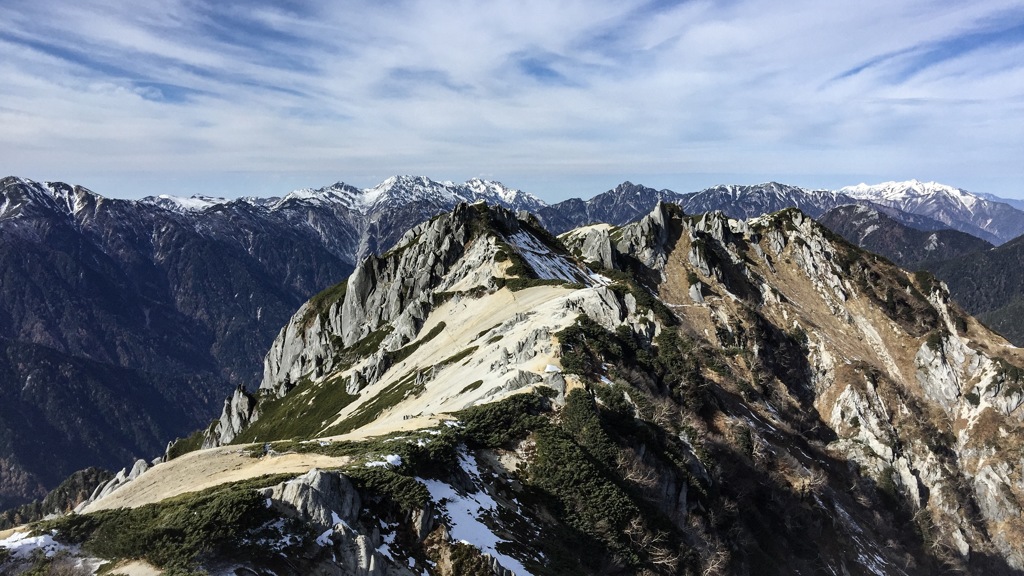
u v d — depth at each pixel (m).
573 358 76.69
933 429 143.38
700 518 67.00
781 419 122.44
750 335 155.38
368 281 170.38
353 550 38.97
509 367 79.81
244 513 37.81
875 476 121.81
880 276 187.62
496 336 101.62
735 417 95.81
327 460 52.09
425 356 122.31
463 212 164.25
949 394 152.88
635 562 53.31
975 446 139.50
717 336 152.75
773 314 170.38
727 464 80.06
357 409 118.06
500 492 53.91
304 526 38.97
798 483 89.38
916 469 129.88
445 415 65.00
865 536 96.81
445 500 48.59
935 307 181.62
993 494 128.38
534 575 44.16
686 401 88.00
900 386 155.88
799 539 80.38
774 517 79.94
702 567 58.78
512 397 67.00
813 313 175.88
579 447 61.69
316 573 37.16
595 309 105.00
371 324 164.12
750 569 68.06
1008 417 141.88
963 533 119.31
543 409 67.44
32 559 36.94
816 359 157.50
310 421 135.75
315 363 170.38
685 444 74.81
